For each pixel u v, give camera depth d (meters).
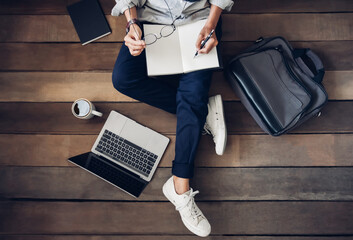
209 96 1.53
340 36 1.57
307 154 1.50
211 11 1.17
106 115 1.51
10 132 1.50
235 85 1.45
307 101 1.37
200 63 1.16
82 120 1.50
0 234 1.44
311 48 1.56
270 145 1.50
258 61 1.41
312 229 1.45
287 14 1.57
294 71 1.44
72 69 1.54
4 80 1.53
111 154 1.45
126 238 1.44
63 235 1.45
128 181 1.40
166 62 1.15
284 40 1.44
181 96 1.29
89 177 1.47
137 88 1.32
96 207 1.46
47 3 1.57
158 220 1.45
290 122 1.38
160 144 1.47
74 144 1.49
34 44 1.55
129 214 1.45
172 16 1.18
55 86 1.53
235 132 1.51
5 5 1.57
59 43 1.55
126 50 1.30
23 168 1.48
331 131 1.51
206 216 1.46
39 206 1.46
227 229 1.45
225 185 1.48
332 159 1.50
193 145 1.29
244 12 1.57
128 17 1.17
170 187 1.35
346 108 1.53
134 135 1.47
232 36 1.56
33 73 1.53
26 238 1.44
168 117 1.51
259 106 1.40
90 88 1.53
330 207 1.47
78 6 1.55
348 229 1.45
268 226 1.45
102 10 1.55
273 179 1.48
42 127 1.50
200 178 1.48
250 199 1.47
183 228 1.45
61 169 1.48
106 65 1.54
